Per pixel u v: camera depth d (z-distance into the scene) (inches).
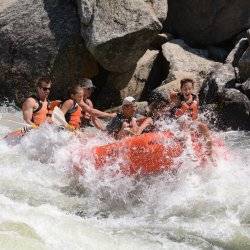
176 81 1023.0
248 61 1019.9
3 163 677.3
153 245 493.4
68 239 469.7
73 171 654.5
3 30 1117.1
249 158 726.5
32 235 455.5
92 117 765.3
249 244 511.2
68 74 1090.1
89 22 1051.3
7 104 1120.2
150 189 624.1
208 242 510.9
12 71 1106.7
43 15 1106.1
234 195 604.1
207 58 1154.0
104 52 1045.8
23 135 738.8
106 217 572.1
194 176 634.2
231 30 1193.4
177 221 558.6
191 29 1218.0
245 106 970.1
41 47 1085.1
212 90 1019.9
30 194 600.4
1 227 455.2
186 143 642.2
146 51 1143.6
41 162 696.4
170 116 697.0
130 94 1103.6
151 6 1090.7
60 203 592.1
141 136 637.9
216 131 978.7
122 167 630.5
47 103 767.1
